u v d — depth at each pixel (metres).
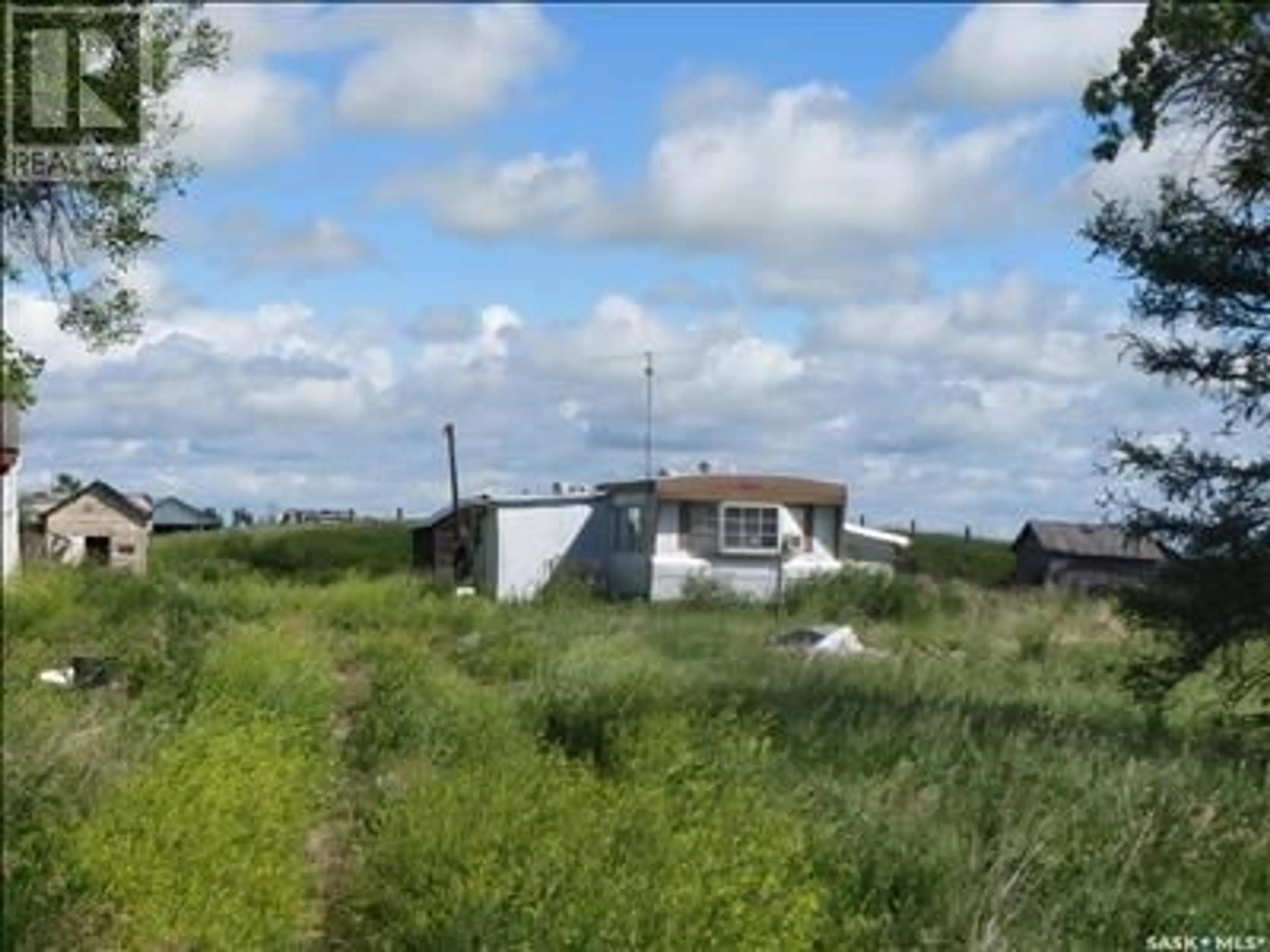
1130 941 7.95
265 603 26.27
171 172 9.92
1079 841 9.12
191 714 11.95
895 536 50.28
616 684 13.91
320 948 7.98
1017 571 50.22
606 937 6.86
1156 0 7.53
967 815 9.79
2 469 27.20
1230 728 13.30
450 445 49.50
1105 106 8.24
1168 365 13.30
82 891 7.37
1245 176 12.55
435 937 7.27
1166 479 13.29
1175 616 13.33
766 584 41.19
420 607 26.89
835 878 8.30
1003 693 16.09
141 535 44.84
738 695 13.79
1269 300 13.09
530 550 43.50
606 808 8.84
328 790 10.94
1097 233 13.40
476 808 8.74
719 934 6.94
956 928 7.88
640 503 42.06
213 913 7.20
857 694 14.62
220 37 9.77
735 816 8.68
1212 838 9.39
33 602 20.73
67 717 11.78
